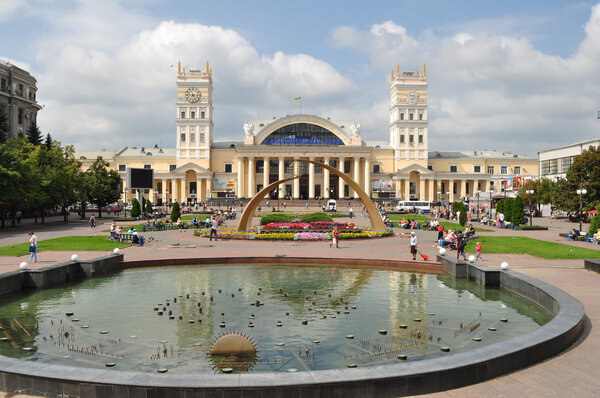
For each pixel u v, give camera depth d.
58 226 68.12
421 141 142.25
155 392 9.88
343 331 16.47
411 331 16.47
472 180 142.25
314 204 120.31
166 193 129.75
